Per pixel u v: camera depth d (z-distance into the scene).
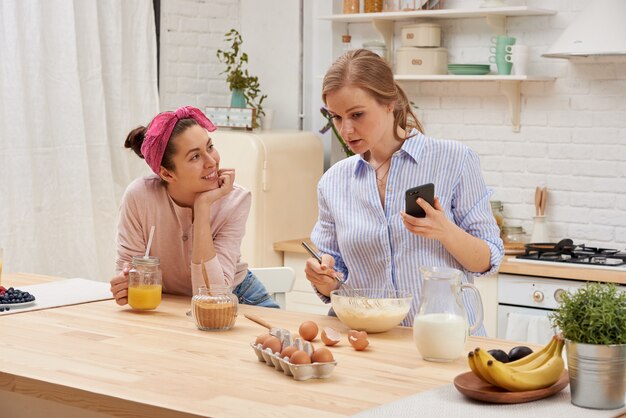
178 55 5.46
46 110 4.68
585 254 4.20
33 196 4.62
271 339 2.13
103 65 4.98
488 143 4.88
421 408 1.78
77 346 2.31
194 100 5.55
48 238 4.69
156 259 2.79
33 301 2.85
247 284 3.16
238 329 2.54
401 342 2.38
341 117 2.54
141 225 2.97
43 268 4.67
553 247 4.34
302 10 5.47
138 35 5.13
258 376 2.02
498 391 1.84
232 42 5.68
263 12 5.59
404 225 2.67
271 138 4.97
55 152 4.71
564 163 4.66
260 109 5.36
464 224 2.72
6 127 4.55
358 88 2.49
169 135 2.80
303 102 5.52
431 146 2.73
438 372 2.07
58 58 4.71
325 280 2.71
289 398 1.85
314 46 5.47
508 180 4.82
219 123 5.24
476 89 4.89
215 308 2.48
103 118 4.92
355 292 2.58
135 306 2.75
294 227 5.11
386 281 2.75
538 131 4.71
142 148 2.84
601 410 1.77
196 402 1.82
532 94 4.71
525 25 4.71
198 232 2.87
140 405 1.82
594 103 4.55
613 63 4.49
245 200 3.01
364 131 2.53
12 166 4.56
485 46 4.85
